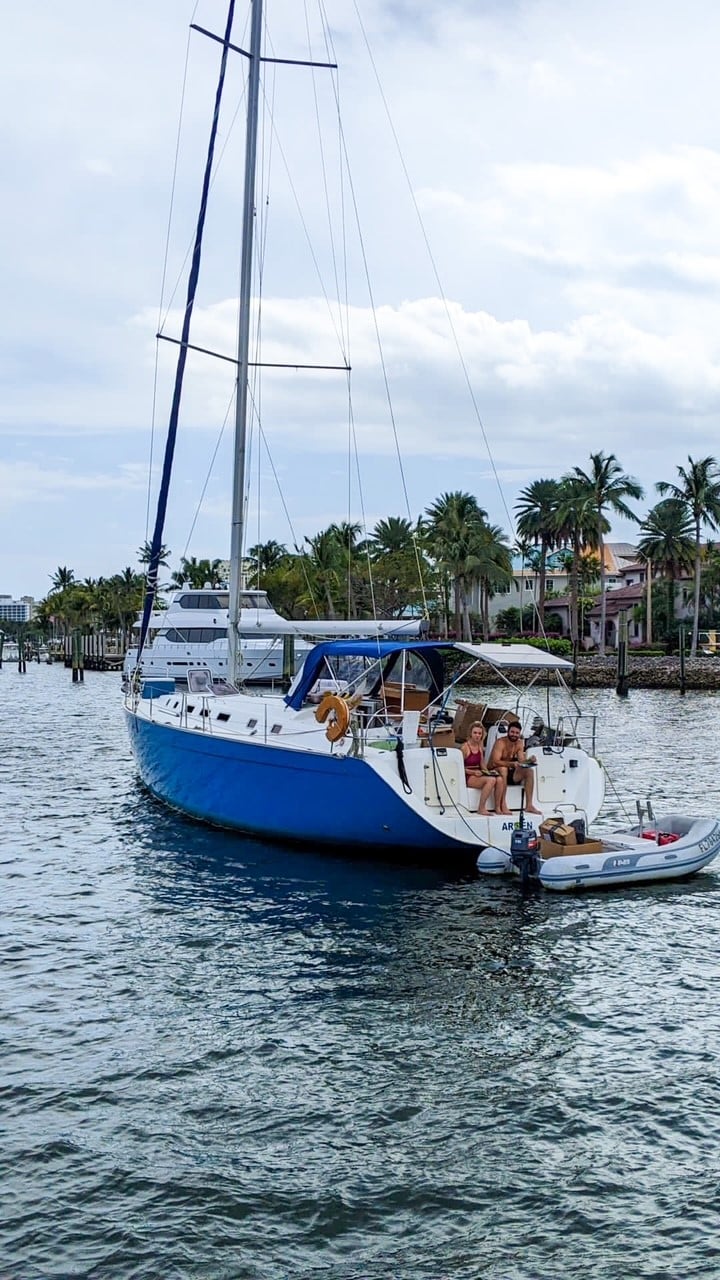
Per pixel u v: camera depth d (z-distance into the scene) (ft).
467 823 46.93
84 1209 22.38
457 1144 24.82
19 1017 31.99
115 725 127.75
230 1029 31.17
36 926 40.98
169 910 43.06
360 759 47.14
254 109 64.59
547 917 41.93
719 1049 29.73
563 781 49.57
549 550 300.81
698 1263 20.65
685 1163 23.97
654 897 44.83
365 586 250.37
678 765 87.25
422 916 42.01
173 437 71.00
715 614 309.42
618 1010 32.55
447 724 53.57
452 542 254.47
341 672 56.90
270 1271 20.51
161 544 72.69
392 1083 27.78
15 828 59.98
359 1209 22.38
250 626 63.46
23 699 184.65
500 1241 21.35
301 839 51.85
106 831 58.70
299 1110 26.43
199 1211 22.31
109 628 450.71
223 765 54.65
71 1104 26.68
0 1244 21.24
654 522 273.54
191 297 70.54
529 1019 31.86
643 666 227.20
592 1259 20.79
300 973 35.76
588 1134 25.22
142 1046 29.99
